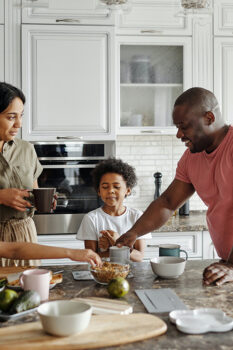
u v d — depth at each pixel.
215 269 1.55
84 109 3.18
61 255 1.62
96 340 1.03
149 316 1.18
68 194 3.21
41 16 3.12
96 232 2.26
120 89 3.33
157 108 3.38
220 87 3.41
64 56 3.15
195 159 1.95
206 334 1.10
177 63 3.39
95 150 3.25
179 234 3.14
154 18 3.32
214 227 1.94
